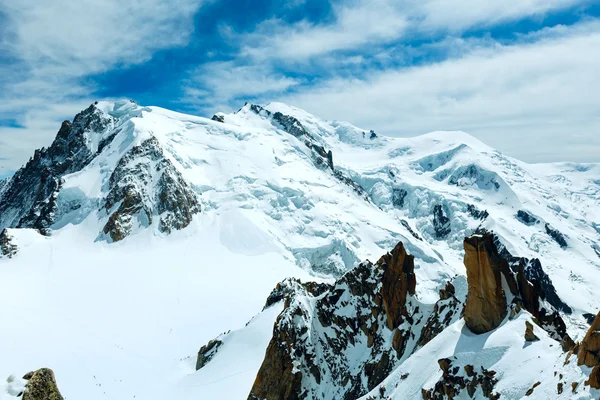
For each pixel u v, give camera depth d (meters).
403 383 59.06
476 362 51.41
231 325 156.88
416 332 79.38
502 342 51.44
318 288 127.00
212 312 166.00
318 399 78.31
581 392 38.09
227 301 175.25
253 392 80.69
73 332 143.12
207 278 196.75
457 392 50.56
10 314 147.75
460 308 72.00
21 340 131.50
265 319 112.31
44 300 165.25
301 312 85.50
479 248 57.88
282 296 119.44
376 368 77.94
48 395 20.42
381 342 81.25
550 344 48.25
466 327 59.25
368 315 85.19
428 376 56.41
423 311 81.38
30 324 142.75
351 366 81.38
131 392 111.38
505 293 57.38
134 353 135.62
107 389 112.94
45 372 21.11
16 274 185.62
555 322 58.84
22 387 20.17
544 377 43.75
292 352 80.75
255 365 99.44
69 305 163.62
